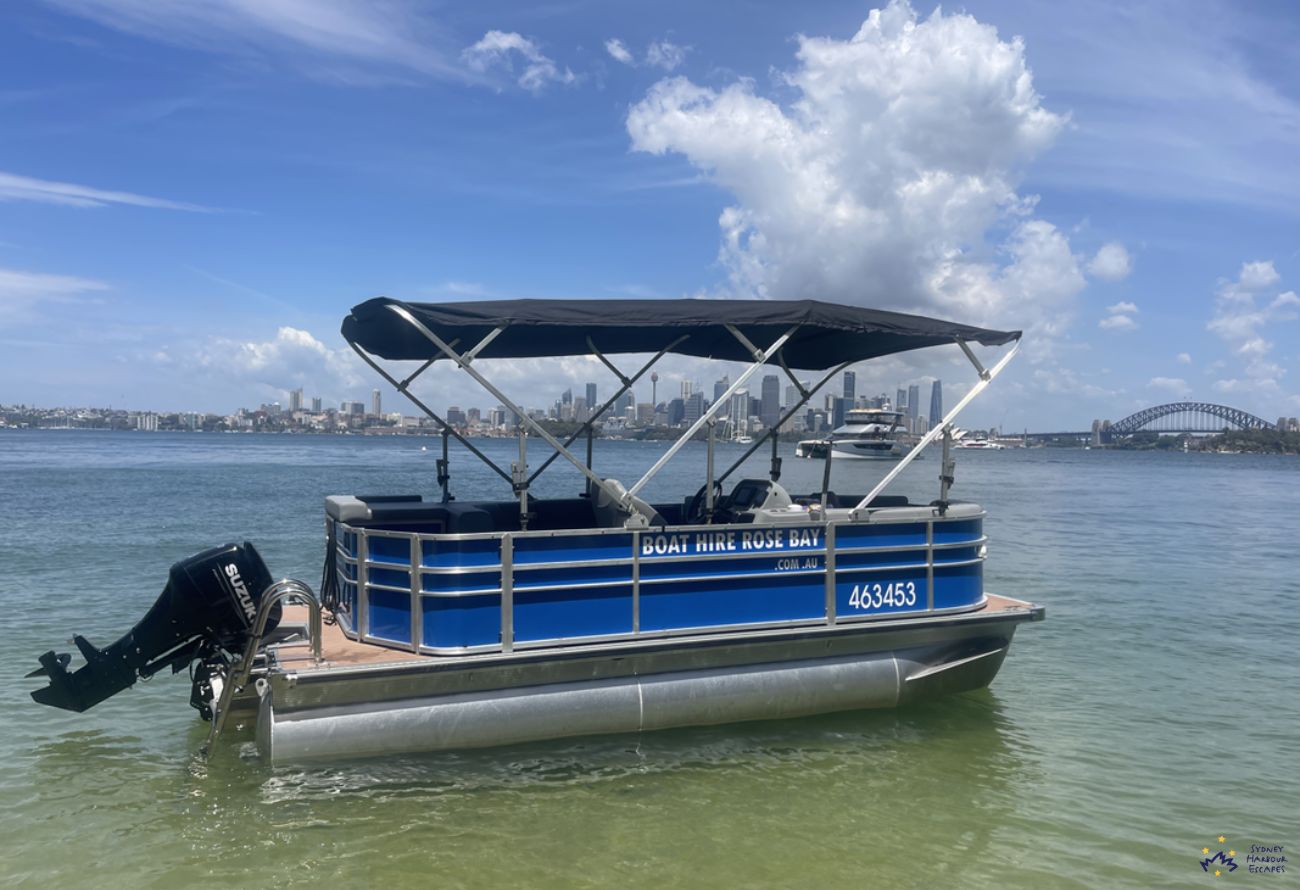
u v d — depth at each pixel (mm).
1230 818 6141
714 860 5316
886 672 7488
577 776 6469
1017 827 5906
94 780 6355
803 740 7285
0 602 12930
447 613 6266
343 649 6449
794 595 7250
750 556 7094
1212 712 8523
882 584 7574
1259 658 10750
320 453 92125
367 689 6055
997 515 33188
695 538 6926
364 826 5613
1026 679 9648
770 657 7152
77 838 5465
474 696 6289
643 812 5926
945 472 7879
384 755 6070
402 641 6410
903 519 7648
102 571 15828
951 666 7719
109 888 4898
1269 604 14516
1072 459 150375
